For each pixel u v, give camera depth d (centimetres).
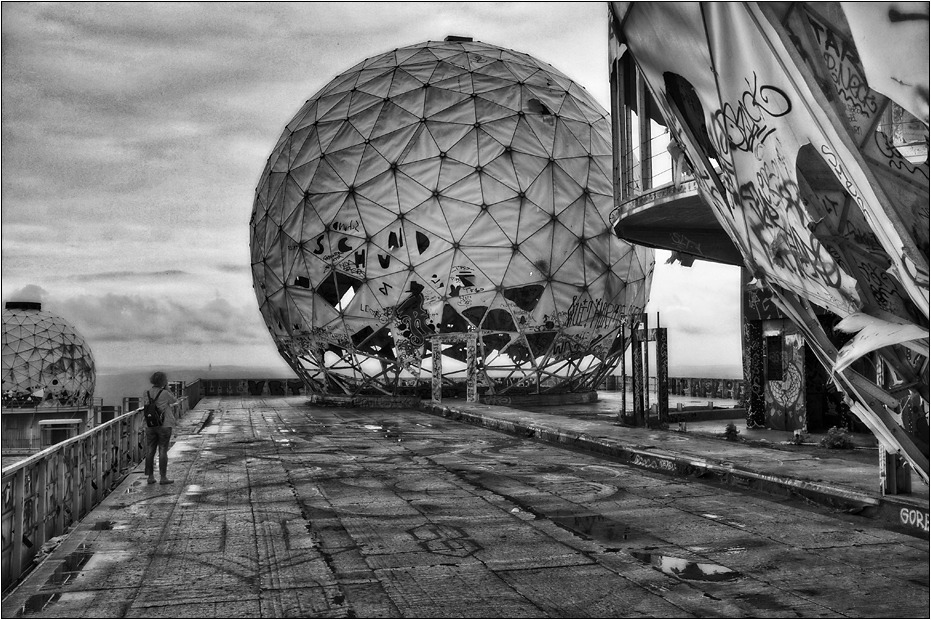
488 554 717
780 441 1501
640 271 3167
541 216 2822
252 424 2120
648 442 1442
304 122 3075
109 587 616
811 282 764
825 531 807
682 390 3369
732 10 605
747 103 670
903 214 555
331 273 2883
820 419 1664
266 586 619
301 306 2984
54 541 768
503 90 2923
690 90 796
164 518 880
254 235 3225
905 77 510
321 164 2870
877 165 555
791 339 1678
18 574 636
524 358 3259
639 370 1862
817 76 563
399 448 1564
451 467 1291
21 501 645
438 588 613
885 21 502
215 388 3712
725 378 3048
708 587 615
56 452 792
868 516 876
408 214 2769
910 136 606
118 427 1171
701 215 1469
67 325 3797
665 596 592
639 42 786
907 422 809
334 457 1421
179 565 680
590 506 949
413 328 2880
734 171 763
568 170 2875
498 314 3234
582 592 602
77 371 3691
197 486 1097
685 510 923
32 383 3519
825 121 571
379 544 756
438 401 2777
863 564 679
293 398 3466
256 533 804
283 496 1019
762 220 773
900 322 687
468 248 2775
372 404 2908
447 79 2928
